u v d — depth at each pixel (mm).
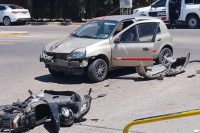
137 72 11227
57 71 11969
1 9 31953
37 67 13828
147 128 7500
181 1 25609
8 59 15570
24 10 32094
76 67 10852
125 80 11312
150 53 11758
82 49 10781
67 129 7535
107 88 10508
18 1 36188
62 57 10969
